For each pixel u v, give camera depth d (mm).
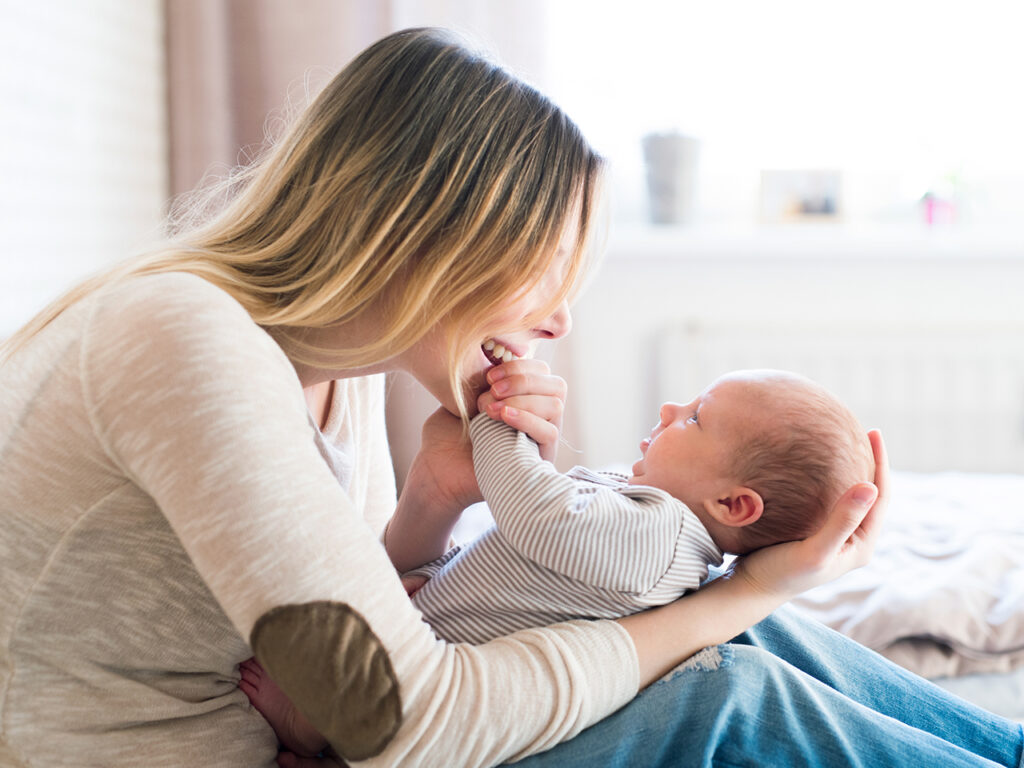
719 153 2709
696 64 2646
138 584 853
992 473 2508
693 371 2566
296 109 1186
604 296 2635
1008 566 1477
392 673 777
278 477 764
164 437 756
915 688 1058
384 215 877
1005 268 2508
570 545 917
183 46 2414
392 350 938
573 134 953
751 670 893
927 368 2500
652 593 943
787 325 2545
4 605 829
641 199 2719
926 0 2559
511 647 859
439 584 1012
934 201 2568
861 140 2641
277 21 2406
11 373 849
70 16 2078
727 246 2520
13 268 1907
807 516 1013
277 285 917
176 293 802
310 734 955
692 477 1062
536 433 1016
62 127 2059
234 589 748
